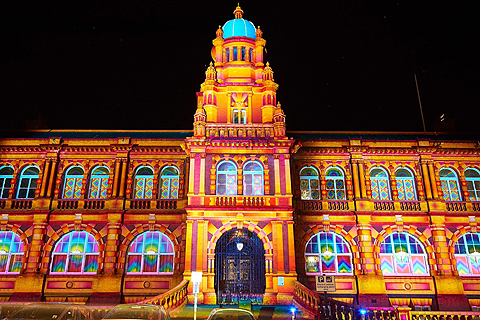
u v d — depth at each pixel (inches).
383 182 1121.4
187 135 1203.9
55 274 1024.2
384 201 1083.9
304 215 1064.8
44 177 1085.1
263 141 1020.5
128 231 1052.5
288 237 951.0
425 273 1042.7
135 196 1096.2
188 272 920.3
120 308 603.5
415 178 1116.5
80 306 579.5
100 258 1027.9
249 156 1022.4
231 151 1022.4
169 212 1063.6
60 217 1062.4
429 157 1124.5
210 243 944.9
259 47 1186.6
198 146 1016.2
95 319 763.4
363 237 1045.2
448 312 717.9
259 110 1102.4
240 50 1175.6
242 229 975.6
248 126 1061.8
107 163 1114.1
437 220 1063.0
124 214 1064.8
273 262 936.3
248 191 1007.0
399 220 1067.3
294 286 906.1
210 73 1123.3
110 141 1127.0
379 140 1136.2
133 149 1121.4
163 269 1035.9
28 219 1059.9
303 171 1125.7
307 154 1125.1
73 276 1022.4
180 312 816.3
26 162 1113.4
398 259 1054.4
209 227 956.6
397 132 1231.5
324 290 690.8
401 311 707.4
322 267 1037.2
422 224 1067.9
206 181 998.4
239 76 1143.0
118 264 1023.6
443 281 1018.7
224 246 973.8
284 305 885.2
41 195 1068.5
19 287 1002.7
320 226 1059.3
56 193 1082.1
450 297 1004.6
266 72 1125.1
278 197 982.4
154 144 1124.5
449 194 1118.4
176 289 824.9
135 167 1113.4
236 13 1284.4
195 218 957.8
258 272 944.9
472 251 1064.8
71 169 1118.4
